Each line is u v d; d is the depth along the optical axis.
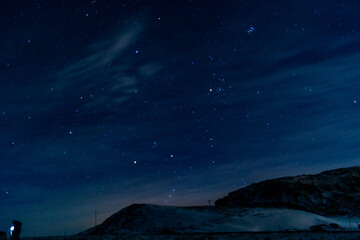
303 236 20.52
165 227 43.75
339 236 19.78
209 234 24.84
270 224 43.16
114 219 54.09
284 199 72.56
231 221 45.38
